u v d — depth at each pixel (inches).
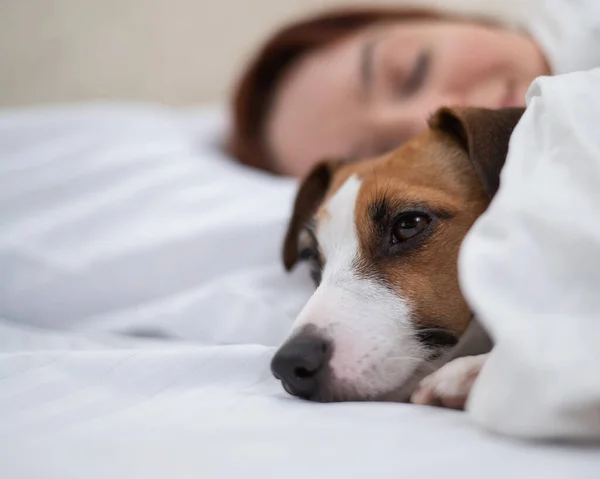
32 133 23.5
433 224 14.4
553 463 9.5
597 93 11.9
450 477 9.4
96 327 18.9
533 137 12.1
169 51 36.5
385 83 23.6
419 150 15.8
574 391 9.5
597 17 19.3
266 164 26.6
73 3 34.9
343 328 13.6
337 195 16.1
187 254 19.2
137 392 13.2
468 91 22.2
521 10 29.0
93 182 21.6
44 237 19.8
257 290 18.0
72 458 10.4
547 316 10.2
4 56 34.7
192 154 23.6
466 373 12.1
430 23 25.5
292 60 28.0
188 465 10.1
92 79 35.8
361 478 9.5
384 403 12.5
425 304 14.0
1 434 11.5
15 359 13.9
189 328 17.8
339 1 37.3
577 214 10.6
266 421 11.4
